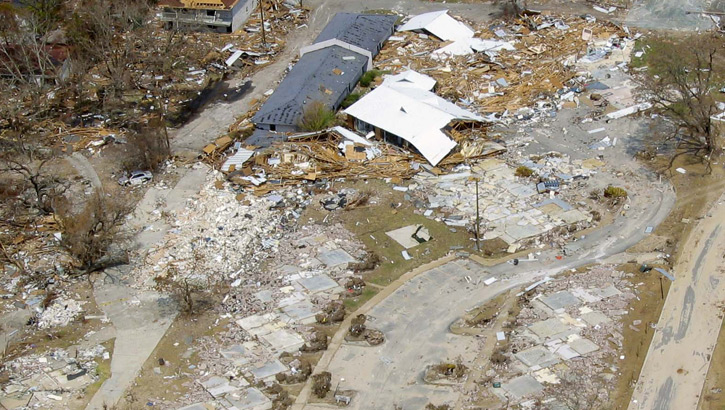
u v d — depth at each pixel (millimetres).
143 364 55344
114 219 65625
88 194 74938
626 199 71312
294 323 58531
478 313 59281
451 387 52562
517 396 51219
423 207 71438
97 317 59969
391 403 51594
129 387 53375
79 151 82375
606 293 60375
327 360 55250
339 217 70500
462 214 70312
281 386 53000
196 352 56344
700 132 77625
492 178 75125
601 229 68125
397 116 81000
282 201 72812
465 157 78000
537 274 63219
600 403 50594
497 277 63125
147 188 75688
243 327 58281
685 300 59406
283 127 83000
